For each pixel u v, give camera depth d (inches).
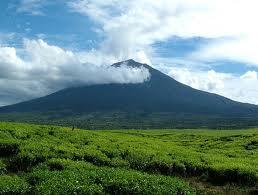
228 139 3125.0
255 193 1503.4
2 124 2038.6
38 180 1245.7
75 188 1161.4
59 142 1846.7
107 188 1249.4
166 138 3602.4
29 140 1782.7
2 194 1122.7
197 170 1722.4
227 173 1659.7
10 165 1523.1
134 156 1740.9
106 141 2015.3
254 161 1934.1
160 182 1343.5
